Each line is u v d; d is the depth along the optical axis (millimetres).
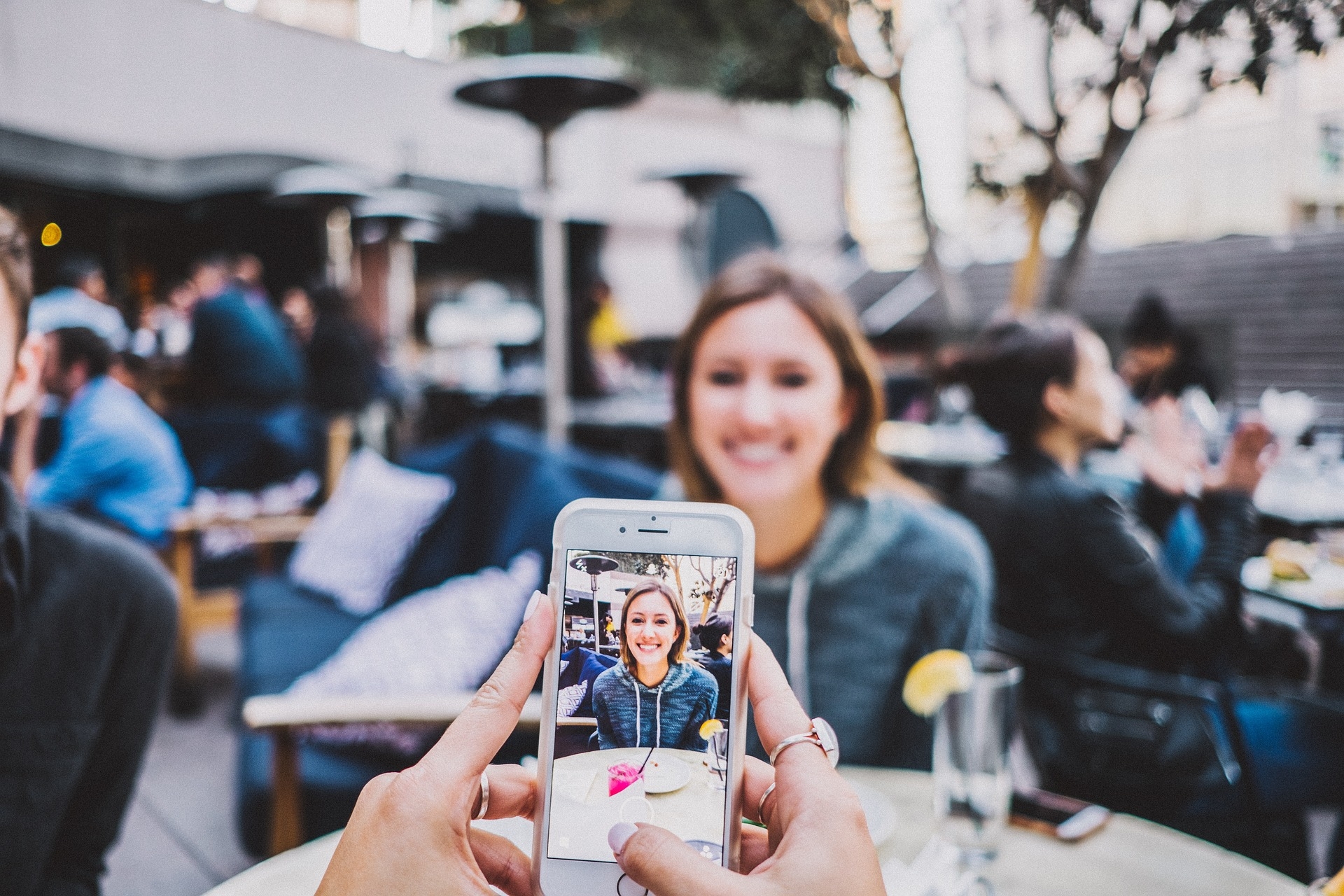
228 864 2482
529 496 2609
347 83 10289
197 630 3617
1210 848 1120
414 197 9141
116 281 8758
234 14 9336
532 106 4121
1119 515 1934
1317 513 2926
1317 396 5074
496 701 731
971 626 1651
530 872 792
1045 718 1985
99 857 1289
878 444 1743
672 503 821
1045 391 2020
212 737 3371
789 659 1636
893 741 1634
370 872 675
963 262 10852
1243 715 2111
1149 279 7293
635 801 792
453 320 11266
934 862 1074
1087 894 1024
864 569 1637
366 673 2146
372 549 3264
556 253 4695
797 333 1595
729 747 784
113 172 8156
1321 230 5297
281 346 6332
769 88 4148
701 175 6992
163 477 3555
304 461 4977
